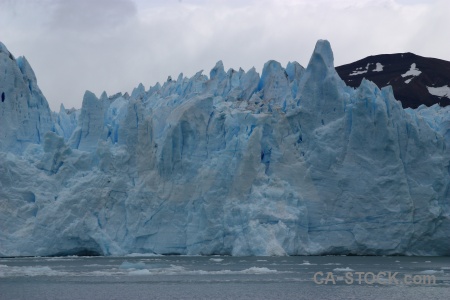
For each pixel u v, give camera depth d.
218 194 101.81
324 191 103.56
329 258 106.19
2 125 108.12
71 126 118.75
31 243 102.06
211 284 77.50
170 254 103.44
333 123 105.19
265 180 102.12
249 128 104.81
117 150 106.62
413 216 103.00
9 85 108.88
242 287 75.62
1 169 103.62
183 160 104.50
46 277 82.25
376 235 102.31
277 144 104.25
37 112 112.56
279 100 112.19
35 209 103.81
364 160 103.31
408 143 104.62
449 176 105.88
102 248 101.69
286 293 72.00
